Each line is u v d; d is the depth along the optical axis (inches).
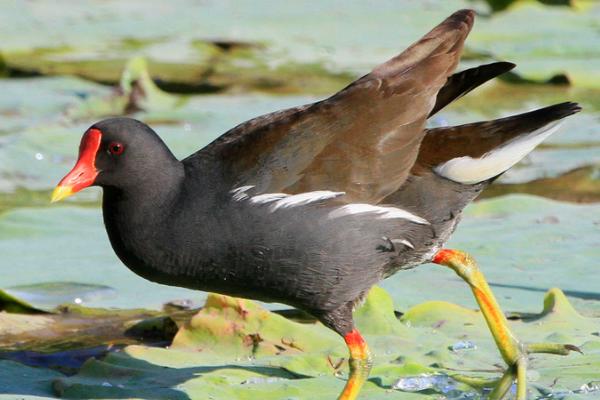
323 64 826.8
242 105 719.7
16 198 559.5
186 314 426.9
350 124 344.2
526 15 915.4
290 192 340.8
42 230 513.3
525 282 437.4
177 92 764.6
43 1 1042.1
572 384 349.4
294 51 860.0
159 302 439.2
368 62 826.8
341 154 343.6
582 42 842.2
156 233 343.3
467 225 503.2
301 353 380.5
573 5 941.2
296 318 426.0
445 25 360.8
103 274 465.1
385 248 350.3
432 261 375.6
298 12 970.7
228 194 340.5
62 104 727.1
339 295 349.1
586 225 498.9
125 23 954.1
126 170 342.6
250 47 872.9
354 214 343.0
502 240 481.1
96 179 344.2
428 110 349.4
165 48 876.0
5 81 792.3
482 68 359.9
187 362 373.7
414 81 349.1
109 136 343.6
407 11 962.7
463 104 732.7
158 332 414.3
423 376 359.3
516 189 576.4
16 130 666.2
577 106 348.5
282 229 338.3
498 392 347.9
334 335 391.9
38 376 364.8
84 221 528.4
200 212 340.5
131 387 350.3
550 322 396.5
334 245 342.0
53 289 449.1
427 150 357.1
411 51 355.9
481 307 368.5
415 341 386.6
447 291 438.0
